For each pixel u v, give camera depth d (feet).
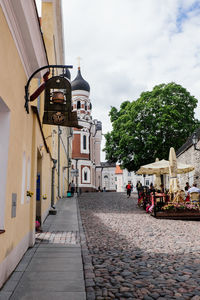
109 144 111.65
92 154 219.00
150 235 30.42
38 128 28.68
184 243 26.35
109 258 21.09
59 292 14.12
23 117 20.21
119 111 116.78
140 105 102.73
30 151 24.68
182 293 14.26
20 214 19.75
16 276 16.56
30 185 25.23
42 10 50.26
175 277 16.71
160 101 102.78
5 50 14.49
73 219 43.60
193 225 38.29
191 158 76.64
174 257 21.27
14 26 15.89
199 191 49.03
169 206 45.93
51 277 16.44
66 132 120.78
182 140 100.17
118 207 65.82
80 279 16.12
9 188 15.93
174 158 54.13
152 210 48.78
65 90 23.93
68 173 131.44
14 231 17.61
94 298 13.51
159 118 99.04
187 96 104.47
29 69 21.54
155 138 97.60
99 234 31.17
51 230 33.73
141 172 68.69
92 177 205.57
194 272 17.62
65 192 115.24
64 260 20.24
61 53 70.79
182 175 88.22
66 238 28.73
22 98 19.60
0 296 13.52
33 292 14.10
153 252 22.90
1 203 14.96
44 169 40.42
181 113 101.65
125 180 291.17
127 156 106.01
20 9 15.10
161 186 65.16
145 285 15.42
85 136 203.82
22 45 18.11
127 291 14.51
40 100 41.78
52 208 55.77
